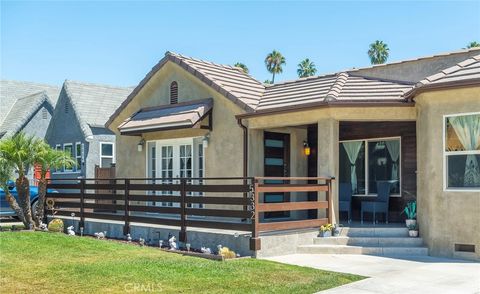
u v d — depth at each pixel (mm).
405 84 14469
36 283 8617
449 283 8773
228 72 17828
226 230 12695
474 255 11234
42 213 17469
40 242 13117
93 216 16375
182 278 8922
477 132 11367
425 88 11609
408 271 9852
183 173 17047
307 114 13867
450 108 11680
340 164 16797
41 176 17359
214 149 15922
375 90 14023
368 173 16141
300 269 9898
